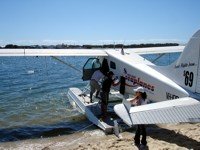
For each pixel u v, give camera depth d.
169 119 6.46
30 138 8.88
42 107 13.10
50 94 16.88
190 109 6.65
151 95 9.11
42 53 11.86
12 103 14.15
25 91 18.14
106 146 7.61
